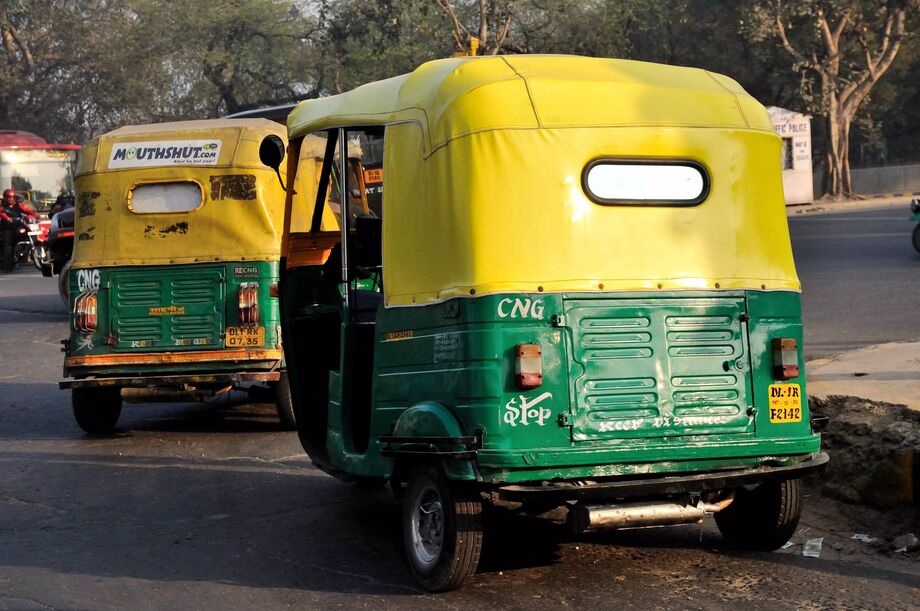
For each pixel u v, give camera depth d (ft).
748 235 18.51
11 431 34.06
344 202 20.65
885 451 22.02
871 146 187.11
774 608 16.92
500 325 16.79
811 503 22.79
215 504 24.56
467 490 17.21
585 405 17.06
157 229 31.73
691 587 17.98
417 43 135.03
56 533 22.25
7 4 181.37
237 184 31.45
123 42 184.85
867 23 147.23
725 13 150.92
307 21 185.26
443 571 17.33
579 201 17.48
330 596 17.92
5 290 80.69
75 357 31.73
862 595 17.48
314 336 24.22
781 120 133.80
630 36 158.40
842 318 43.68
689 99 18.58
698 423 17.66
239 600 17.83
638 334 17.47
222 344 31.42
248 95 194.18
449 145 17.51
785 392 18.37
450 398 17.22
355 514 23.48
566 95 17.81
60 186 114.52
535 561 19.60
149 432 33.50
